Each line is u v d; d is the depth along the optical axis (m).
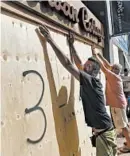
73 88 5.61
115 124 7.04
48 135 4.22
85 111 4.86
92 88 4.79
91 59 5.00
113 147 5.14
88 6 9.62
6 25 3.38
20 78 3.60
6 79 3.28
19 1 3.61
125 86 11.91
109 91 7.00
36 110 3.93
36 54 4.09
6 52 3.33
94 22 7.84
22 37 3.74
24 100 3.63
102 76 8.44
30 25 4.02
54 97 4.60
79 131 5.73
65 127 4.95
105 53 9.66
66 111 5.10
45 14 4.43
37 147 3.85
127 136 7.26
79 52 6.45
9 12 3.48
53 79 4.63
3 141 3.10
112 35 9.65
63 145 4.77
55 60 4.76
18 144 3.39
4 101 3.20
